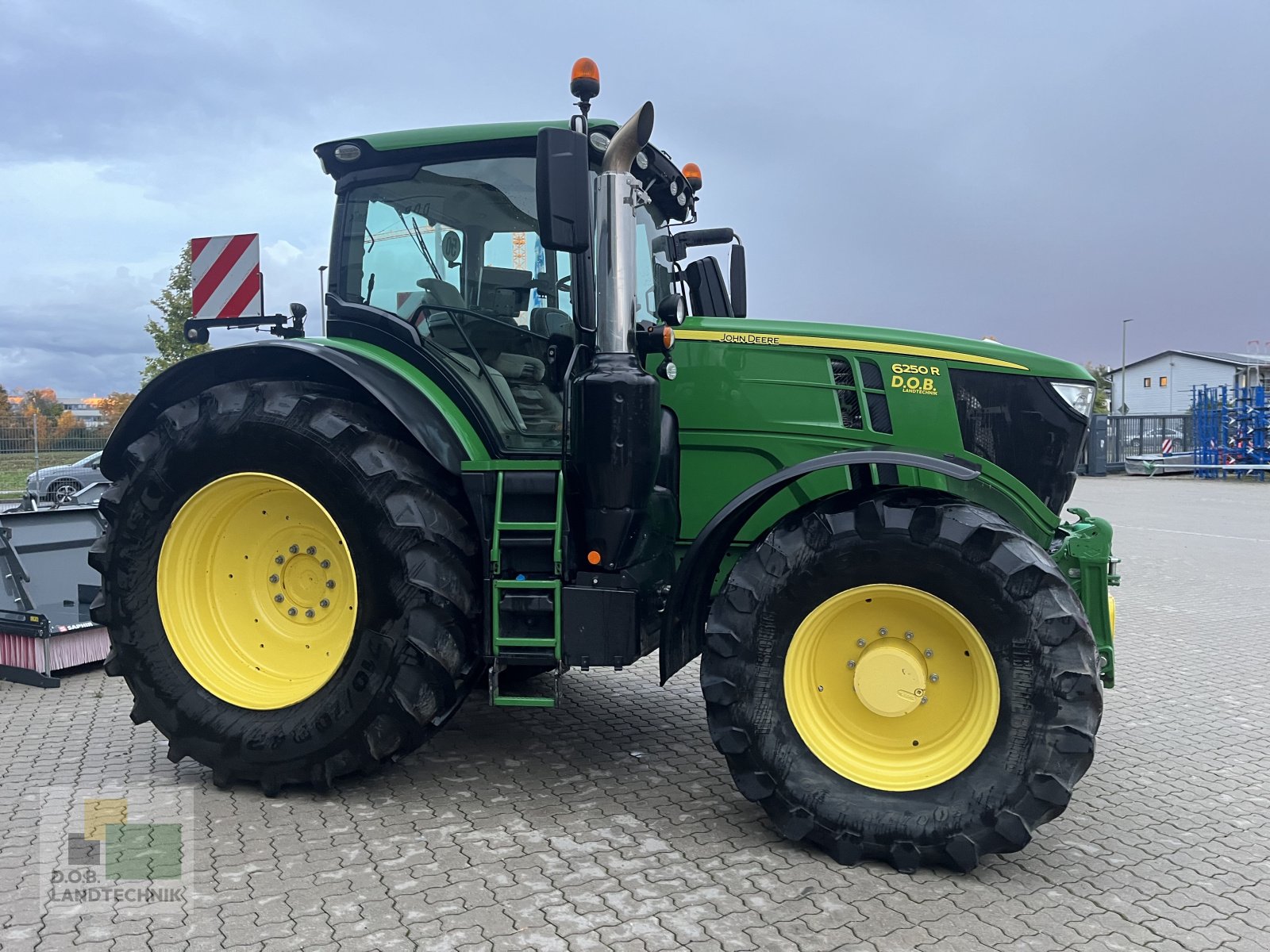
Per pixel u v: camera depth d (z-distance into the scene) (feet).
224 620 12.03
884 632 10.01
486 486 11.14
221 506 11.78
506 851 9.80
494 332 11.84
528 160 11.82
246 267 18.80
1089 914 8.68
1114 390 175.11
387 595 10.71
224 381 12.46
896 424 11.59
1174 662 18.75
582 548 10.96
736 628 9.97
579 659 10.66
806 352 11.79
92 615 11.98
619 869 9.41
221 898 8.73
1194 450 76.48
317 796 11.34
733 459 11.94
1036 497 11.59
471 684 11.27
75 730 13.88
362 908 8.57
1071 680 9.14
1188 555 33.94
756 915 8.55
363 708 10.76
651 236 13.35
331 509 10.89
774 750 9.84
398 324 12.15
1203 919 8.63
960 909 8.73
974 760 9.45
